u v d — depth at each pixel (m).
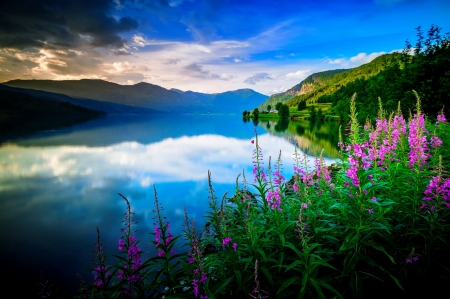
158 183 26.12
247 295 3.79
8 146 59.12
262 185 5.51
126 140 71.75
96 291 4.53
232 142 61.31
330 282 4.24
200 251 3.77
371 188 3.96
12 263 11.57
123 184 26.69
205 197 19.73
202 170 30.92
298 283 3.64
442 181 4.34
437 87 25.41
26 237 14.55
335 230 4.71
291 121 144.00
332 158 30.38
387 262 4.52
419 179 4.88
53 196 23.17
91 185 26.72
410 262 4.17
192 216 15.90
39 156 45.75
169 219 15.70
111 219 17.19
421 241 4.76
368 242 4.03
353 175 4.10
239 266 4.28
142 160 40.50
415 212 4.70
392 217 5.08
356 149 4.12
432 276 4.19
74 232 15.18
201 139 71.31
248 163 34.06
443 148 8.20
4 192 24.66
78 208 19.77
